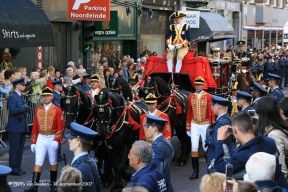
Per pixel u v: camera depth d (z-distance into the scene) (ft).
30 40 59.41
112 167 38.86
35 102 54.13
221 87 53.57
